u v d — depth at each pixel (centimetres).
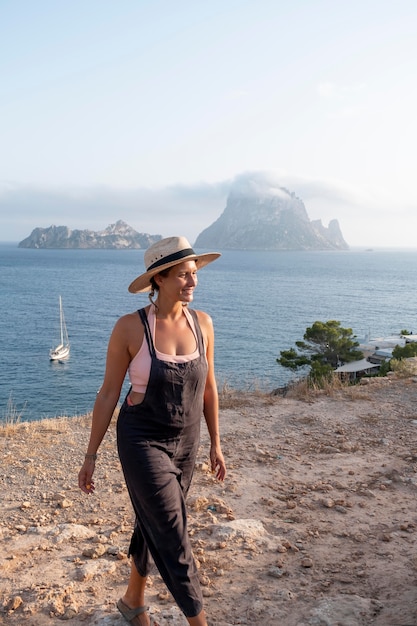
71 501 433
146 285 264
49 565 334
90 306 11519
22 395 4828
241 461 521
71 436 595
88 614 284
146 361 249
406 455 537
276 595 300
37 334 8150
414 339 5581
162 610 285
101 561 335
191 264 258
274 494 448
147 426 251
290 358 4097
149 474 243
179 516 244
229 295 14400
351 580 319
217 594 304
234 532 369
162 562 242
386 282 19888
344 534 378
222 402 726
